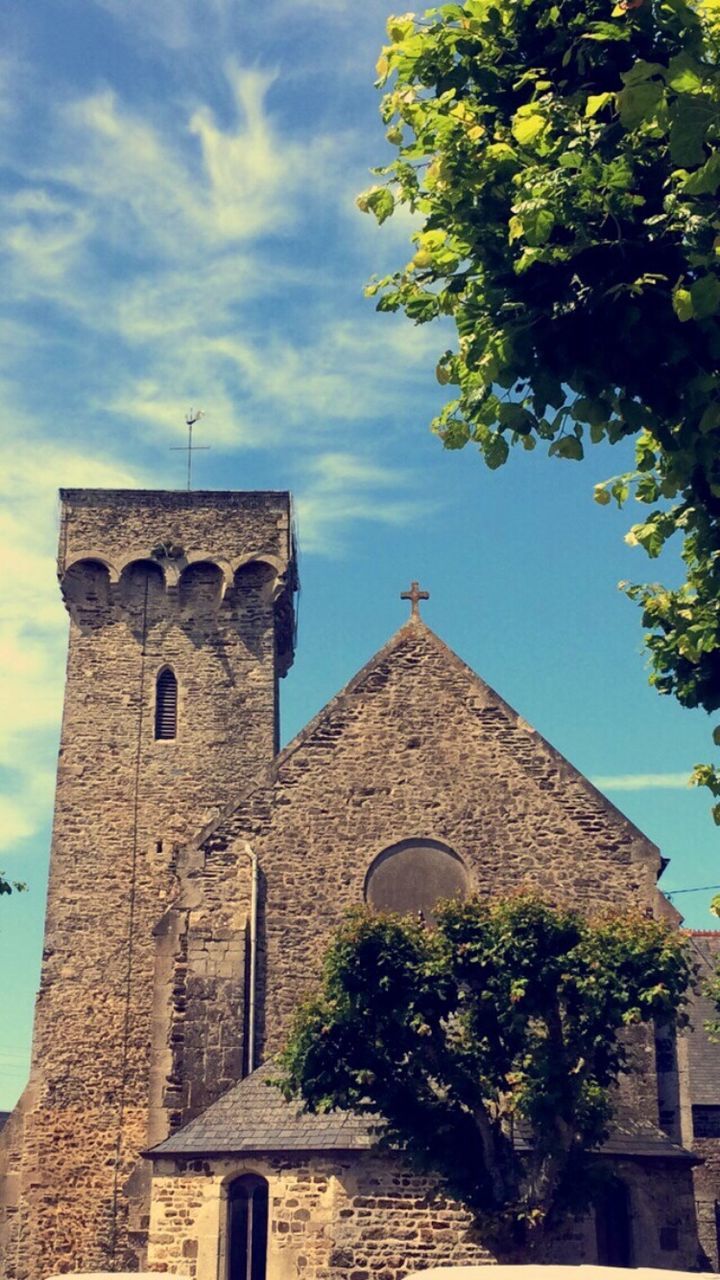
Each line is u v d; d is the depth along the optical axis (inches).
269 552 1524.4
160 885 1405.0
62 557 1513.3
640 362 381.1
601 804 1075.9
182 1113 990.4
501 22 410.3
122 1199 1286.9
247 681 1486.2
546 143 395.9
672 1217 909.8
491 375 393.7
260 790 1087.6
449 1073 796.6
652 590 528.4
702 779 557.0
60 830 1423.5
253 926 1043.9
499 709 1107.3
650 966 821.2
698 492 423.8
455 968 820.0
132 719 1467.8
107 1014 1355.8
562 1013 856.3
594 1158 842.2
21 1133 1310.3
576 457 407.5
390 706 1111.0
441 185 409.4
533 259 376.5
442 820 1077.8
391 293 442.9
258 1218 889.5
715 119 334.3
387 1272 847.1
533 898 848.9
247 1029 1018.1
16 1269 1262.3
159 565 1519.4
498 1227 770.2
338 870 1066.7
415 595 1155.3
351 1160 872.3
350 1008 800.3
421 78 423.2
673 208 369.4
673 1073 990.4
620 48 390.6
